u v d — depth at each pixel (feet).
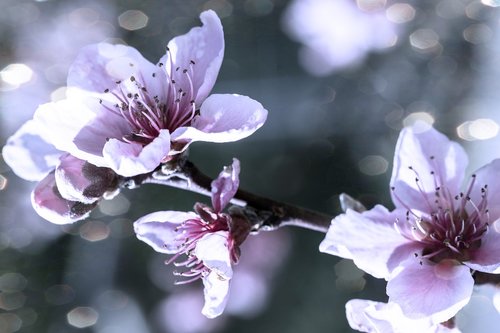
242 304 1.51
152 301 1.53
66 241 1.52
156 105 1.09
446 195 1.11
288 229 1.52
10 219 1.49
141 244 1.52
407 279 1.07
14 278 1.49
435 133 1.11
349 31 1.55
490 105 1.50
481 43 1.51
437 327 1.08
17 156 1.11
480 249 1.09
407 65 1.54
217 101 1.07
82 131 1.08
